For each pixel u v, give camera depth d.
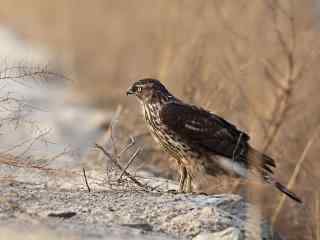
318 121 14.42
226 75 14.55
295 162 13.49
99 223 8.96
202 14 17.00
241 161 11.39
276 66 15.52
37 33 29.48
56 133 16.70
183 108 11.62
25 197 9.52
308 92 14.91
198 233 9.21
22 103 11.88
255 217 9.65
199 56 15.35
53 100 20.48
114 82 23.17
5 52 27.19
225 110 14.19
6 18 33.09
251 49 15.41
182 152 11.56
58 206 9.34
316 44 15.45
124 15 24.83
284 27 16.14
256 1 16.77
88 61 24.62
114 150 12.06
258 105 14.60
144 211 9.51
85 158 13.17
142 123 14.21
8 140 12.56
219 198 10.08
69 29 26.88
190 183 11.56
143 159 13.47
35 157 11.59
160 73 15.96
